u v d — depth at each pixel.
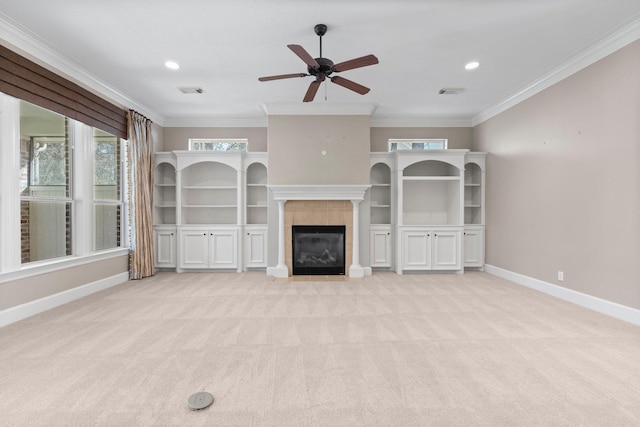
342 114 5.35
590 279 3.58
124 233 5.10
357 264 5.36
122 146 5.05
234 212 6.21
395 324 3.11
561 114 3.97
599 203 3.46
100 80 4.25
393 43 3.35
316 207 5.46
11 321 3.12
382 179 6.14
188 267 5.70
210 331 2.92
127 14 2.83
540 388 2.00
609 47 3.30
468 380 2.09
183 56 3.63
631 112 3.11
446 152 5.54
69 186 4.03
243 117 6.05
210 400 1.85
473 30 3.11
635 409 1.79
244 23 2.98
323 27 3.01
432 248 5.58
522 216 4.73
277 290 4.44
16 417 1.70
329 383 2.05
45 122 3.70
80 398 1.88
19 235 3.21
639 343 2.65
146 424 1.65
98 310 3.53
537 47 3.45
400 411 1.77
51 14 2.83
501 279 5.12
